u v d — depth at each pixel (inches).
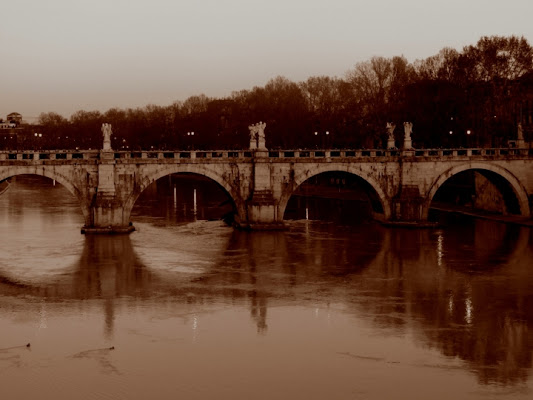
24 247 3228.3
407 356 1878.7
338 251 3179.1
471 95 4886.8
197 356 1873.8
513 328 2094.0
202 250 3196.4
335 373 1768.0
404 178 3878.0
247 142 7224.4
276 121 6998.0
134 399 1631.4
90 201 3567.9
